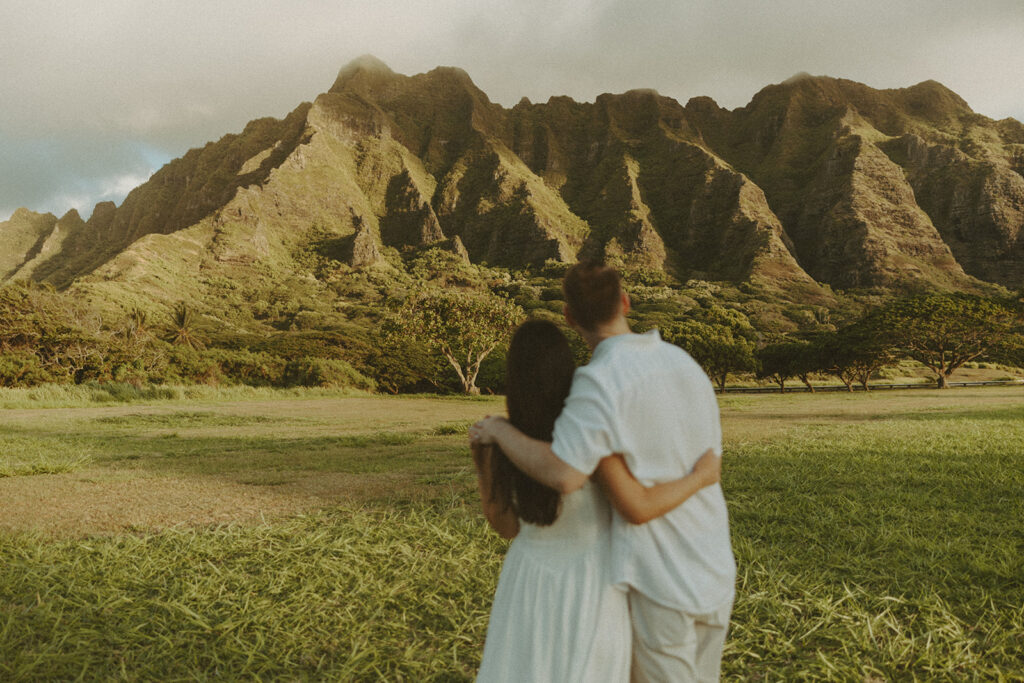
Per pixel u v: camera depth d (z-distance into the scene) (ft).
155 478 23.99
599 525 4.87
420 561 12.82
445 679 8.36
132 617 10.10
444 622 10.05
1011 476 21.59
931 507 17.26
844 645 8.93
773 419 56.29
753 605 10.40
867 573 11.78
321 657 8.95
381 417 67.41
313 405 91.97
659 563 4.57
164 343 138.92
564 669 4.60
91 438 40.65
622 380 4.48
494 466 5.16
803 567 12.23
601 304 5.00
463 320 145.89
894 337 154.61
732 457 27.89
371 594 10.98
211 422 58.44
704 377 4.90
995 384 177.47
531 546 5.02
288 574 11.98
